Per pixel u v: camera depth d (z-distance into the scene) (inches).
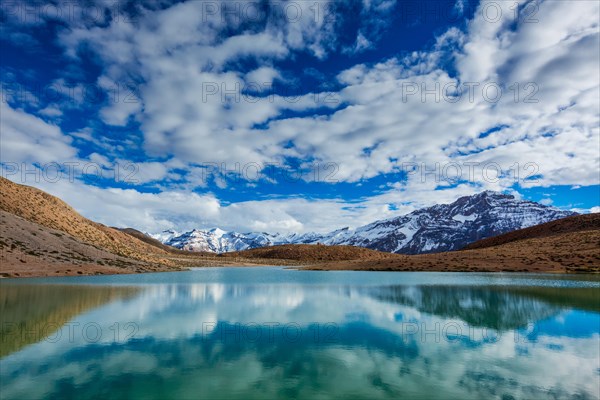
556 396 445.1
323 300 1169.4
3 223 2466.8
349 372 524.4
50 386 468.8
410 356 596.1
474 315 904.9
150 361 567.5
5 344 646.5
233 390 459.5
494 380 494.0
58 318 847.7
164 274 2699.3
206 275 2674.7
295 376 508.4
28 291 1298.0
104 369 531.2
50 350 618.2
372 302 1117.1
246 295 1302.9
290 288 1539.1
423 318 873.5
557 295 1220.5
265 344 662.5
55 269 2175.2
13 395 441.1
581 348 631.8
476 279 1930.4
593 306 1008.2
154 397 437.1
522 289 1398.9
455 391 458.9
